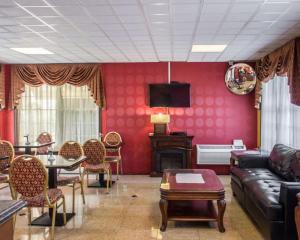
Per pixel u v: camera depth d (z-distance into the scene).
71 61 7.78
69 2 3.70
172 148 7.61
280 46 6.08
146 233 4.17
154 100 7.87
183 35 5.26
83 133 8.23
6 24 4.60
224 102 7.92
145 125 8.02
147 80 7.99
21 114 8.30
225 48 6.30
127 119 8.05
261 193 4.08
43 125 8.30
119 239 3.97
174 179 4.73
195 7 3.88
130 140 8.05
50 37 5.37
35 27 4.76
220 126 7.94
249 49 6.37
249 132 7.91
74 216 4.82
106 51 6.59
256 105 7.64
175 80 7.95
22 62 7.91
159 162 7.68
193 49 6.42
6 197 5.87
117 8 3.91
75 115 8.25
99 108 8.17
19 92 8.18
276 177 4.93
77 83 8.02
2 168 5.70
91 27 4.77
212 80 7.91
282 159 5.00
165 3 3.74
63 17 4.27
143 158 8.05
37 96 8.30
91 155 6.16
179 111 7.98
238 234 4.13
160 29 4.89
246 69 7.80
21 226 4.42
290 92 5.41
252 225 4.46
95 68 7.98
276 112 6.68
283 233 3.58
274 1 3.68
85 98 8.22
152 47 6.21
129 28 4.82
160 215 4.86
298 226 2.87
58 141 8.24
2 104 8.01
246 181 4.88
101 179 6.91
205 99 7.94
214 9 3.96
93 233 4.17
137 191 6.31
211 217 4.29
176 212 4.49
